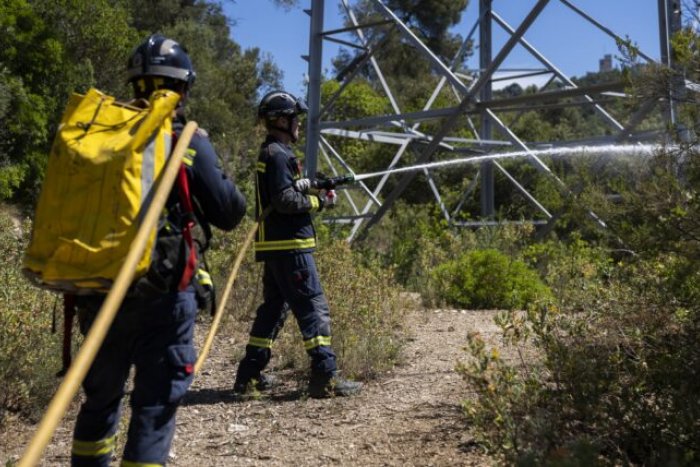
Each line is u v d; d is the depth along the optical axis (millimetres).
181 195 3055
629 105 4680
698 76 4230
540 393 3844
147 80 3307
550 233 12133
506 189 17359
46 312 5668
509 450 3387
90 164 2803
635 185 4227
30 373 5246
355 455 4316
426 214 14125
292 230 5402
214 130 30109
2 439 4758
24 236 7941
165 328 3049
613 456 3562
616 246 4641
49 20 20766
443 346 7055
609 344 4328
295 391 5676
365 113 29938
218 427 4938
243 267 8508
